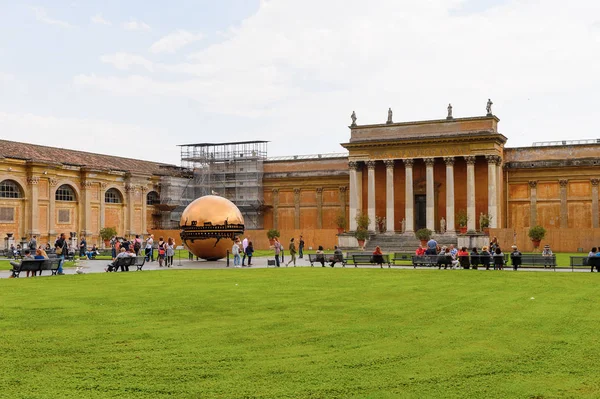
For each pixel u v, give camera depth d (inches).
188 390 463.8
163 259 2194.9
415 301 937.5
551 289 1120.2
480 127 3198.8
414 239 3225.9
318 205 3801.7
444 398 445.7
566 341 628.1
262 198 3932.1
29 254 1566.2
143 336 653.3
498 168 3248.0
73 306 877.2
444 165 3380.9
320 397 448.1
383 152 3356.3
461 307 871.1
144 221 3567.9
